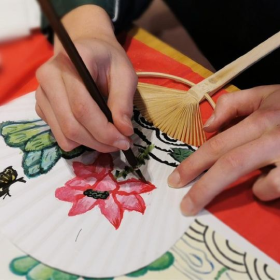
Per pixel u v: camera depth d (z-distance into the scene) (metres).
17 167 0.49
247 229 0.45
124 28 0.71
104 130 0.44
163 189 0.48
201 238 0.44
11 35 0.65
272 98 0.53
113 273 0.40
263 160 0.46
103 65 0.51
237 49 0.80
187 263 0.41
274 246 0.44
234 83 0.71
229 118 0.54
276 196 0.46
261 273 0.41
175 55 0.67
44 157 0.51
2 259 0.41
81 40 0.53
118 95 0.48
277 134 0.47
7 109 0.56
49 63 0.49
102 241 0.43
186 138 0.54
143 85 0.60
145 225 0.44
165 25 0.94
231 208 0.46
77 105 0.44
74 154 0.51
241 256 0.42
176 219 0.45
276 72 0.76
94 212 0.45
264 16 0.78
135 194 0.47
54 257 0.41
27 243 0.42
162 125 0.56
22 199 0.46
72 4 0.64
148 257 0.42
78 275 0.40
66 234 0.43
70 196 0.47
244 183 0.49
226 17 0.84
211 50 0.83
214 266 0.42
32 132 0.54
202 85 0.60
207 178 0.45
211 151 0.48
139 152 0.52
